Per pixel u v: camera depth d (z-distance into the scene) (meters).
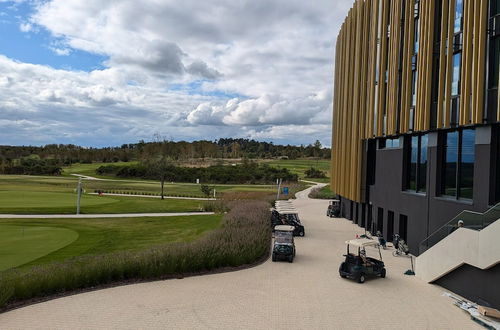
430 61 21.83
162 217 38.56
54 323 11.91
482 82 17.64
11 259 19.36
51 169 104.44
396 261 21.81
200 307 13.56
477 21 17.94
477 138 18.42
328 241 27.53
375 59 30.67
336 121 47.44
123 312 12.95
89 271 15.55
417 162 24.88
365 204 34.12
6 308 13.03
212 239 21.58
